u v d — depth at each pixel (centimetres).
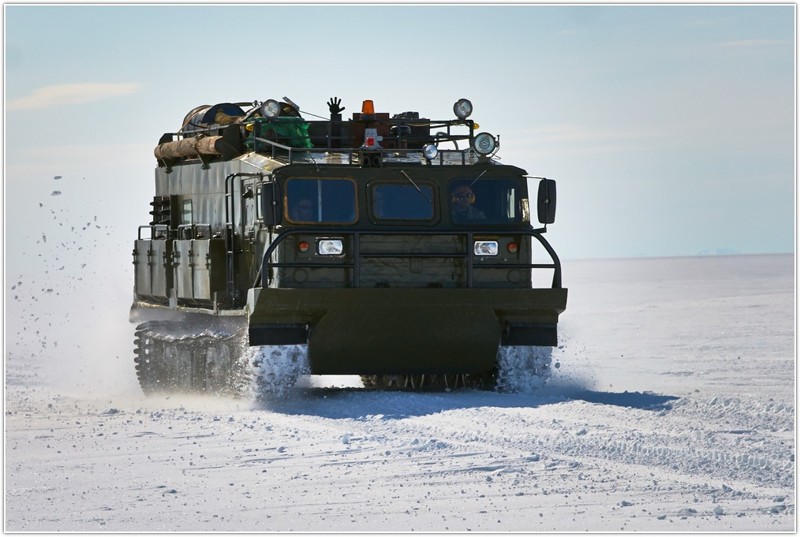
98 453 4412
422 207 5656
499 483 3750
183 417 5294
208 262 6100
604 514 3366
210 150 6300
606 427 4556
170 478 3928
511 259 5728
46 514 3459
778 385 6775
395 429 4691
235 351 5841
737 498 3522
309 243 5550
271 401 5606
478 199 5716
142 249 7244
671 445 4231
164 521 3359
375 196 5625
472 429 4588
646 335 11969
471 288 5575
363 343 5584
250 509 3488
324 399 5634
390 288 5500
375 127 6400
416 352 5675
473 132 6297
